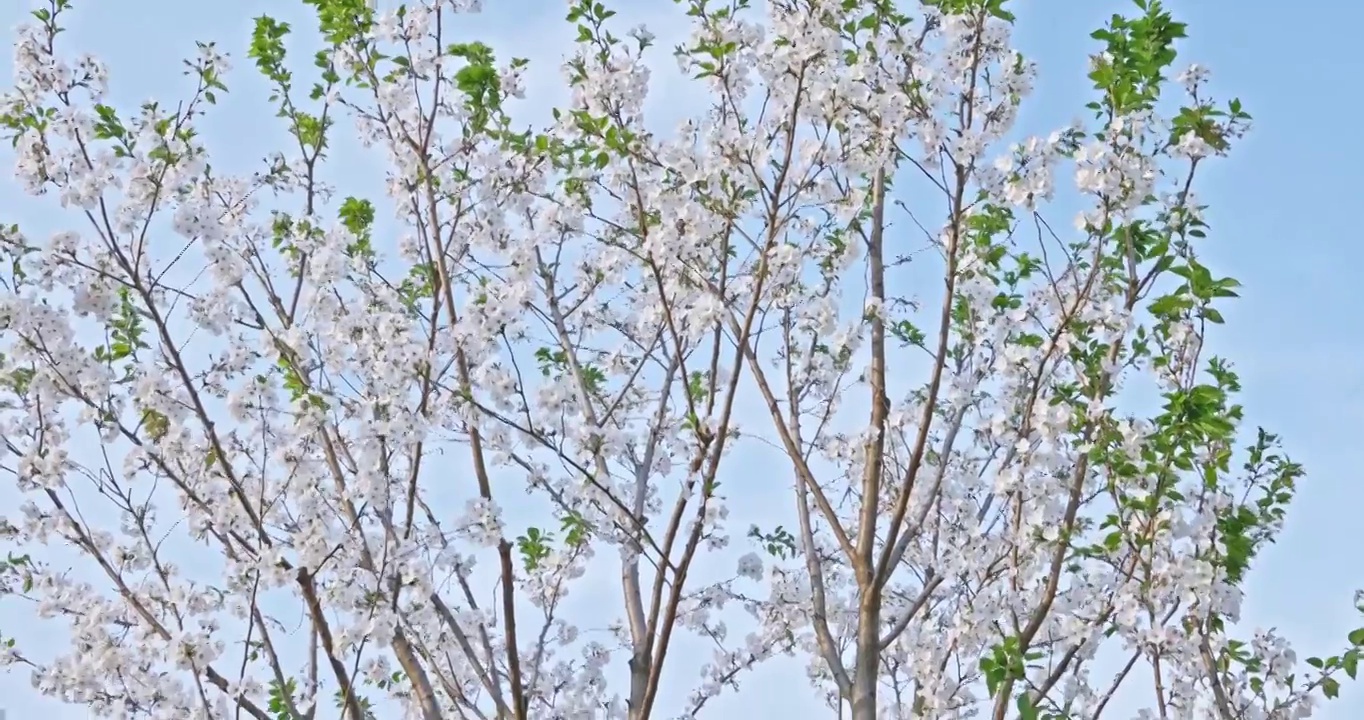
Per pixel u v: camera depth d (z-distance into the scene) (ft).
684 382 20.88
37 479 22.09
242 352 22.84
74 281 21.75
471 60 24.90
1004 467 23.79
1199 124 21.58
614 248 26.30
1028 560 23.53
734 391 20.49
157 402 22.36
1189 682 23.26
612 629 28.86
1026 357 23.27
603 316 27.43
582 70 22.75
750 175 21.43
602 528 23.79
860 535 22.67
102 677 22.41
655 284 26.30
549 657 26.58
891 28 22.70
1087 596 22.81
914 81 22.30
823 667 27.86
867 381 25.66
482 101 24.90
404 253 26.53
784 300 23.66
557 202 25.62
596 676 26.91
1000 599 24.49
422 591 21.79
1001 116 22.17
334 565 22.27
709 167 21.33
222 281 22.68
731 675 27.81
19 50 21.20
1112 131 21.15
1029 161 21.53
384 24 24.50
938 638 26.76
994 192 21.61
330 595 21.59
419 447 22.00
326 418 21.70
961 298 25.39
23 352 21.43
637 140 22.62
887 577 22.35
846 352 25.66
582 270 27.27
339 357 23.54
